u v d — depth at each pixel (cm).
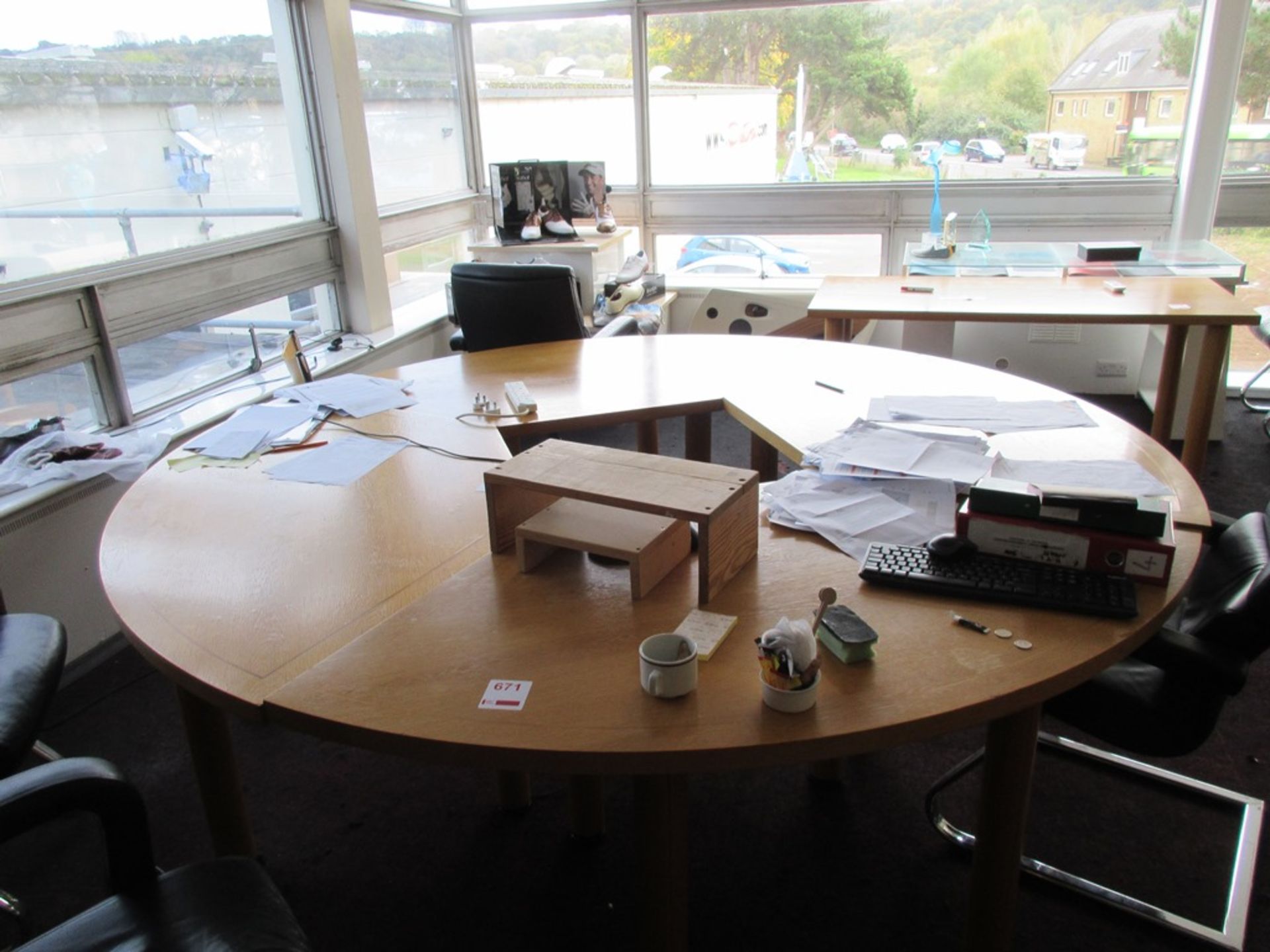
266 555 154
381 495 178
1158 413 354
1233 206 430
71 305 267
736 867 181
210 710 163
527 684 114
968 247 449
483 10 472
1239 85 409
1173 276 382
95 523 252
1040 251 435
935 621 126
